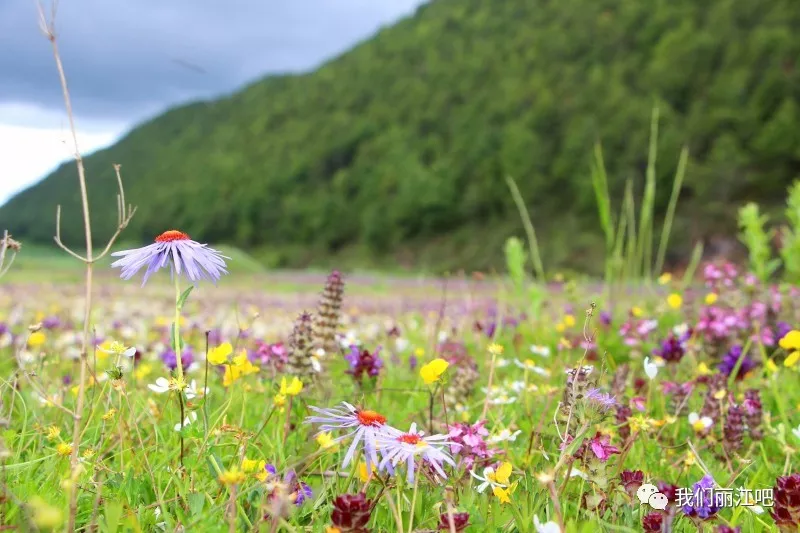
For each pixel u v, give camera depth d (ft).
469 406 12.15
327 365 13.44
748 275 21.38
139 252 8.17
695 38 207.72
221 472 7.48
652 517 7.09
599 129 202.28
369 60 346.54
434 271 201.26
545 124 221.46
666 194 177.78
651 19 235.81
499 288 24.75
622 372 13.16
